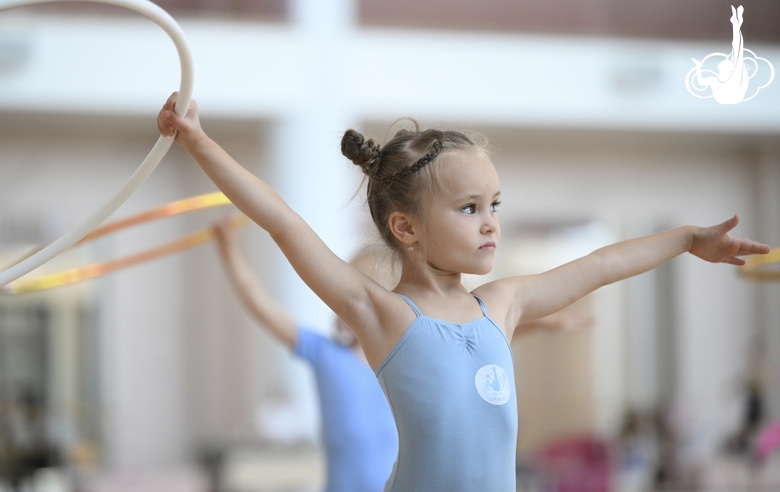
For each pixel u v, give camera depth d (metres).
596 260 2.92
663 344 18.75
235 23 14.77
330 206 14.59
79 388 16.84
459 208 2.66
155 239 17.55
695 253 2.99
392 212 2.80
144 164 2.69
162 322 17.56
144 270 17.52
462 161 2.68
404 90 15.10
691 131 16.62
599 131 16.88
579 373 18.31
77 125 16.23
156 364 17.44
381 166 2.87
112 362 17.14
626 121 16.06
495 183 2.70
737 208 19.41
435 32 15.64
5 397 16.02
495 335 2.66
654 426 15.66
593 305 18.52
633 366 18.55
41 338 16.73
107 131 16.92
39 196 16.81
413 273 2.77
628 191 19.08
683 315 18.84
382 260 3.05
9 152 16.67
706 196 19.36
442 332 2.60
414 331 2.59
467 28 15.89
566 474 12.90
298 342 5.50
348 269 2.64
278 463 12.85
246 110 14.67
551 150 18.84
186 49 2.42
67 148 16.97
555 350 18.27
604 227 18.94
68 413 15.91
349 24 15.41
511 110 15.58
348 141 2.87
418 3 15.78
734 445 15.73
